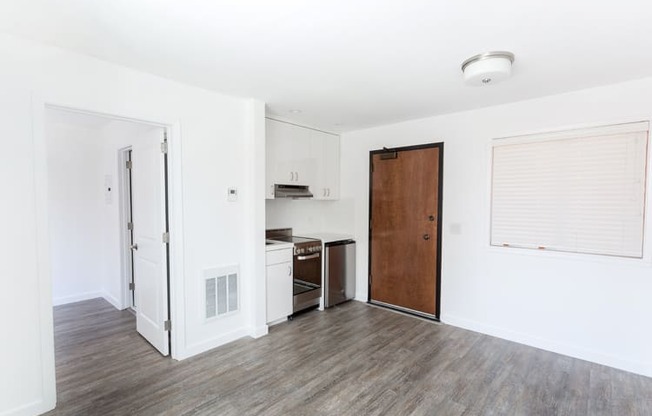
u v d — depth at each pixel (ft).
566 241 9.61
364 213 14.47
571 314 9.48
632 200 8.61
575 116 9.34
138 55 7.13
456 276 11.71
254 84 8.93
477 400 7.39
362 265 14.61
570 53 6.89
